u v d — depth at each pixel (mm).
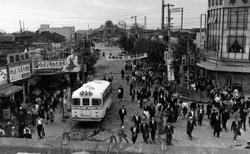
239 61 35562
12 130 18000
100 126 22500
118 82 42250
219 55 37156
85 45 48531
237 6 34906
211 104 24656
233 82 35219
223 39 36562
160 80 36531
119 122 23578
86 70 40531
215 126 19438
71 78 36781
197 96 30547
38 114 22891
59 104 27172
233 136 19859
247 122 22922
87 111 22203
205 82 34281
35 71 30719
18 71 27297
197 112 22797
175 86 32875
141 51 58531
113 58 37312
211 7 39281
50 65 31078
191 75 38656
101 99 22125
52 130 21422
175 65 41812
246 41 35219
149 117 20562
